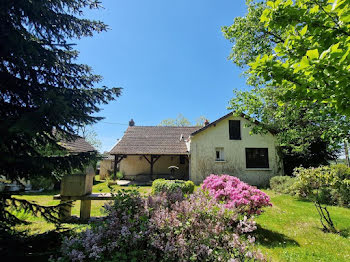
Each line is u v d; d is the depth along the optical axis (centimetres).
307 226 512
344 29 170
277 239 428
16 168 314
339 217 582
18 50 293
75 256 177
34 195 930
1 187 807
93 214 576
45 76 371
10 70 335
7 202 308
